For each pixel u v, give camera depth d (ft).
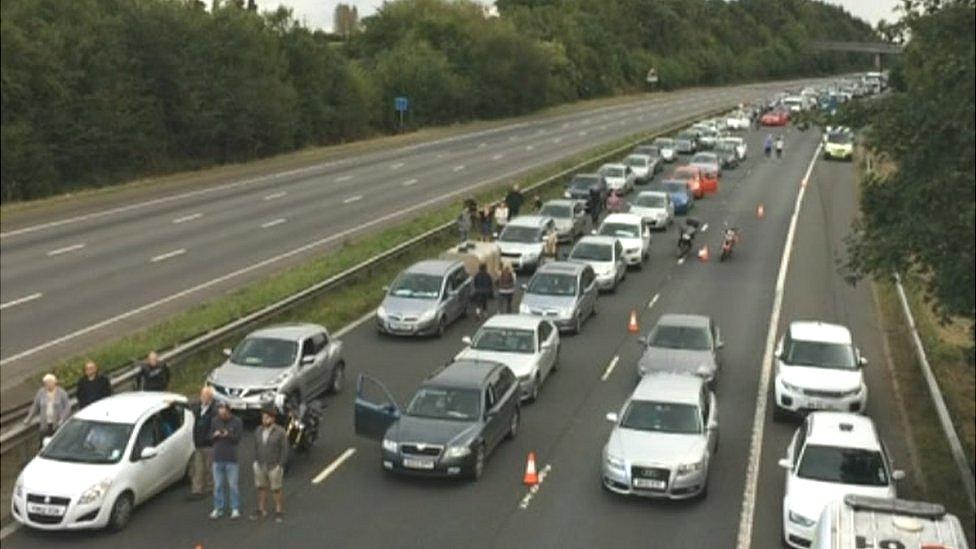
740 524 60.80
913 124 54.60
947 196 52.47
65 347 86.53
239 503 61.16
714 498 64.90
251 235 141.08
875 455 60.54
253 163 227.40
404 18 380.58
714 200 199.82
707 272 136.77
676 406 67.97
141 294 105.81
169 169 205.46
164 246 131.03
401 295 103.14
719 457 72.13
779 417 79.77
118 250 127.24
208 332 87.56
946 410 75.72
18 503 56.39
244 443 71.77
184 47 213.05
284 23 268.21
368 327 104.73
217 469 59.47
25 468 58.03
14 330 91.09
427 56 340.59
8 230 137.18
